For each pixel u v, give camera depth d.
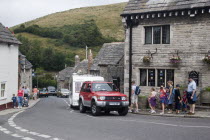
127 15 21.80
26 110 23.12
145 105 20.53
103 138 9.40
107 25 151.00
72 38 111.00
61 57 90.62
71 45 109.44
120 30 144.38
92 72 36.09
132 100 18.91
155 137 9.36
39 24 152.38
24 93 28.00
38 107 26.86
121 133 10.27
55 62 89.56
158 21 20.91
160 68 20.89
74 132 10.75
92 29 118.00
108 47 32.94
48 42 112.50
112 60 29.95
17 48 27.66
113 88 18.39
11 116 17.92
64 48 106.88
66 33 119.44
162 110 18.34
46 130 11.48
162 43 20.97
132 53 22.19
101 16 165.62
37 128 12.12
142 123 12.74
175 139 8.96
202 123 12.52
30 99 43.50
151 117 15.68
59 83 72.94
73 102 22.95
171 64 20.36
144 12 20.92
